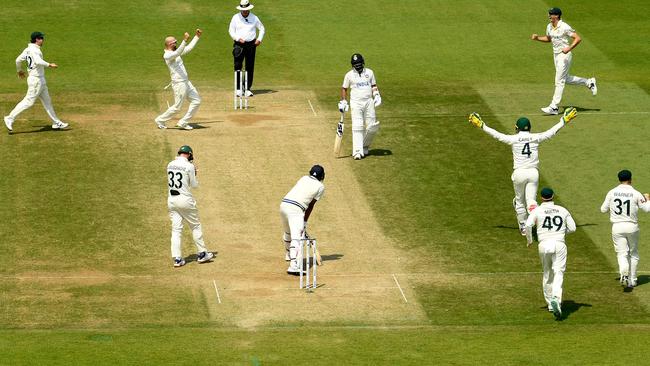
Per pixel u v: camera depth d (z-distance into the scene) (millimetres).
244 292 77375
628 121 111125
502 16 143375
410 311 75312
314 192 79875
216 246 84250
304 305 75688
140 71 123938
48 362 64625
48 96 104625
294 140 104625
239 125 108000
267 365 65125
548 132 85250
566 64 110125
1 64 124375
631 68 127812
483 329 72750
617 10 146375
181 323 72812
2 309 74062
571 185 96438
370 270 81188
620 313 75688
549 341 69750
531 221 75000
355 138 100562
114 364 64625
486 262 83000
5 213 88250
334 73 124688
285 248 82062
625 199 77938
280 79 122312
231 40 134250
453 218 90062
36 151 100250
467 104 115188
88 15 140250
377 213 90375
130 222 87562
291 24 139125
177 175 79500
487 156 102188
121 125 107188
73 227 86375
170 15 141125
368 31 137875
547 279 75812
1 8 141125
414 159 101125
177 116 110312
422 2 147375
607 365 65375
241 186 94375
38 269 79938
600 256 84562
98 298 76062
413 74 124688
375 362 65812
